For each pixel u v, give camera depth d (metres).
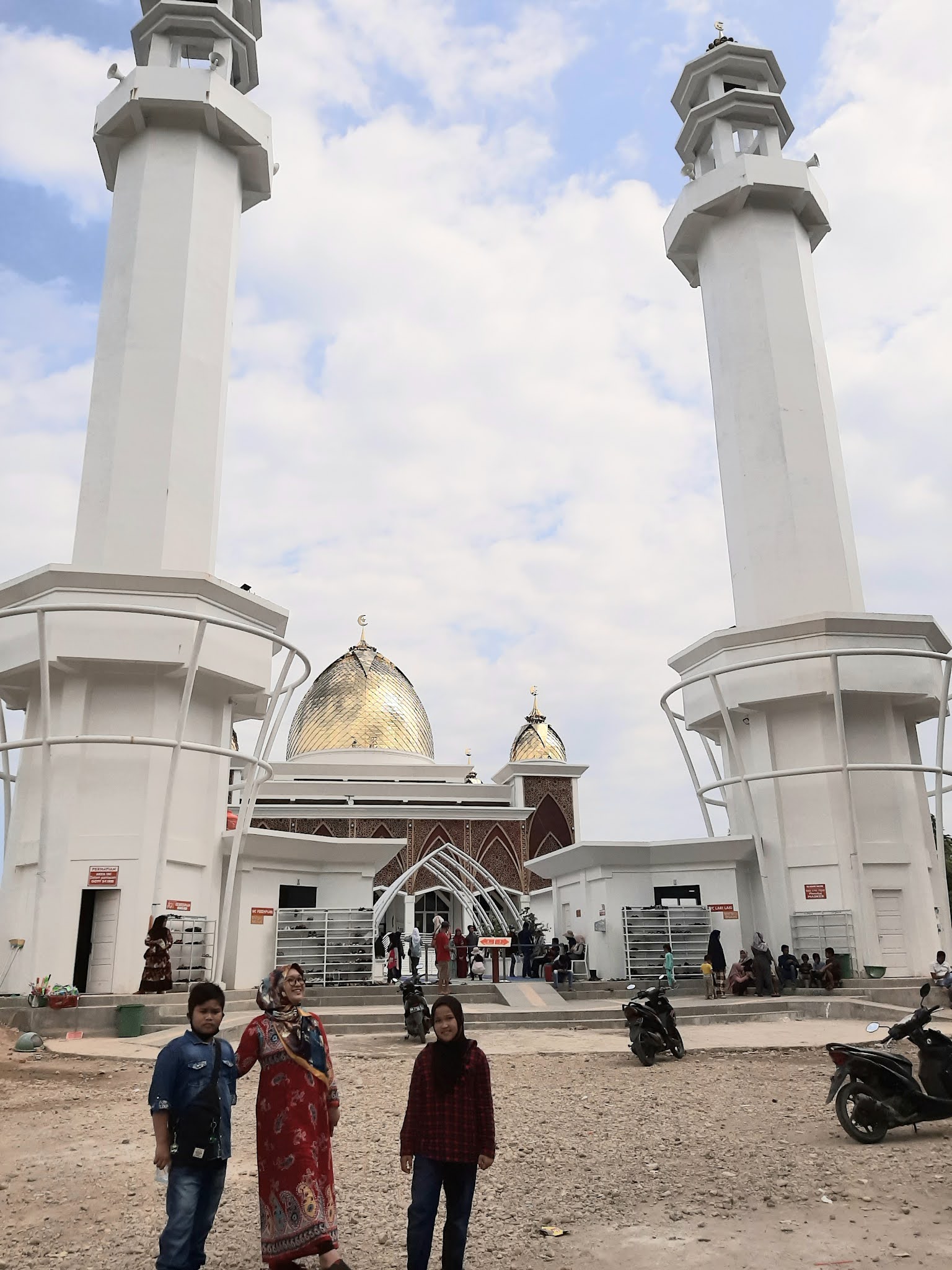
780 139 35.59
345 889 27.50
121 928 23.09
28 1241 6.91
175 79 29.50
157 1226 7.13
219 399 28.61
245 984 25.00
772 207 33.47
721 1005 21.39
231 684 26.05
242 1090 13.01
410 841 41.19
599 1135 9.62
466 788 44.12
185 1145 5.32
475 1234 6.63
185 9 31.27
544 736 50.47
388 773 45.00
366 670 48.84
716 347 33.22
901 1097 9.07
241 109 30.52
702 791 30.06
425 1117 5.52
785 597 29.80
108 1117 11.44
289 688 27.53
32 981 22.14
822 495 30.48
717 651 29.55
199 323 28.64
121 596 24.50
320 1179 5.41
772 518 30.47
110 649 24.12
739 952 27.33
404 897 40.38
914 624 28.22
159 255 28.75
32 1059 16.50
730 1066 14.54
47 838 23.03
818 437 31.02
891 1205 6.96
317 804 42.75
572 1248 6.29
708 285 34.03
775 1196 7.28
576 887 30.41
